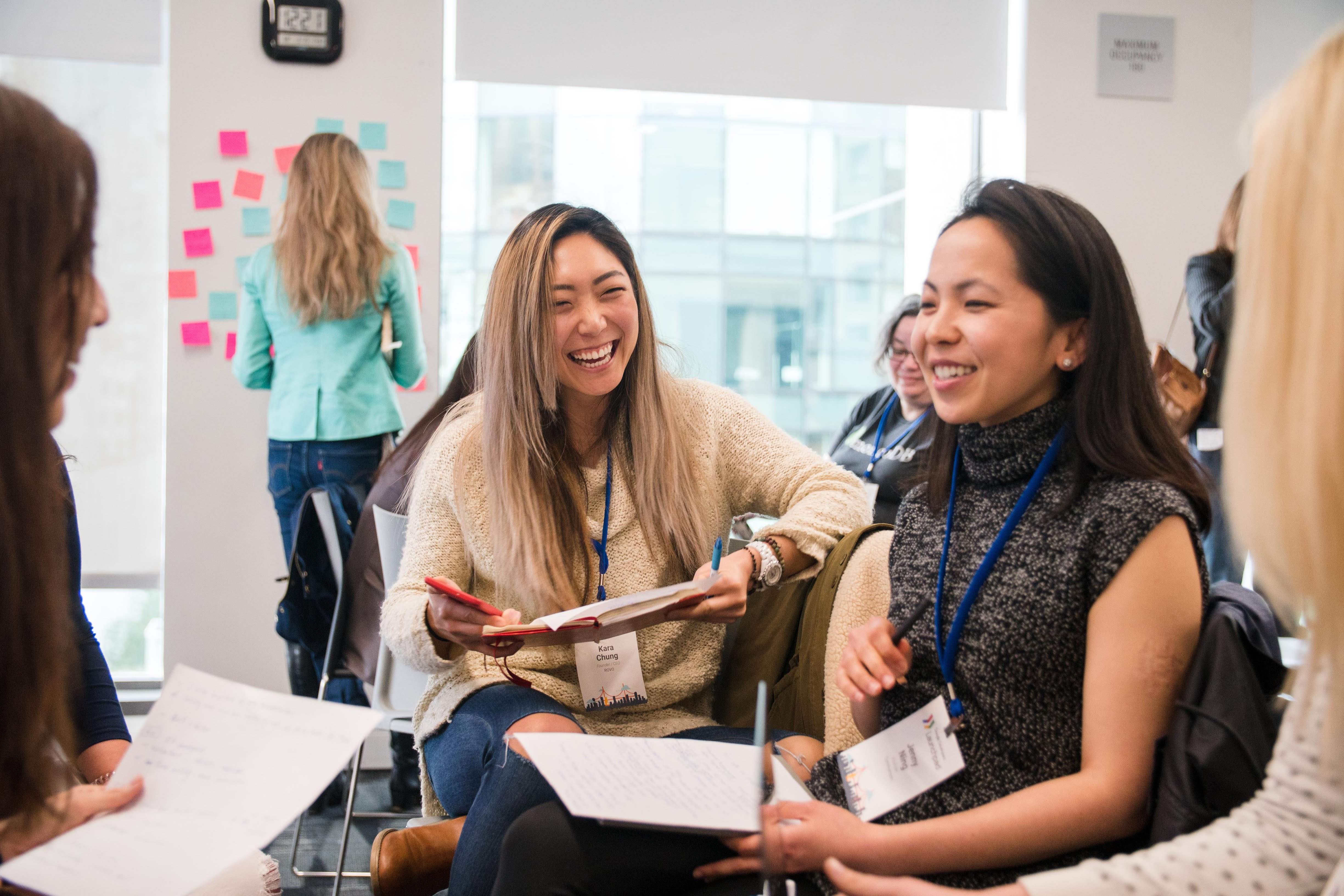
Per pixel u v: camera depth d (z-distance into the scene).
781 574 1.56
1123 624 0.97
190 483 3.47
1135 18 3.92
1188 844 0.81
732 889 1.08
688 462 1.67
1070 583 1.01
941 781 1.03
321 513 2.34
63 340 0.88
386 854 1.40
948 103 3.93
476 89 3.98
